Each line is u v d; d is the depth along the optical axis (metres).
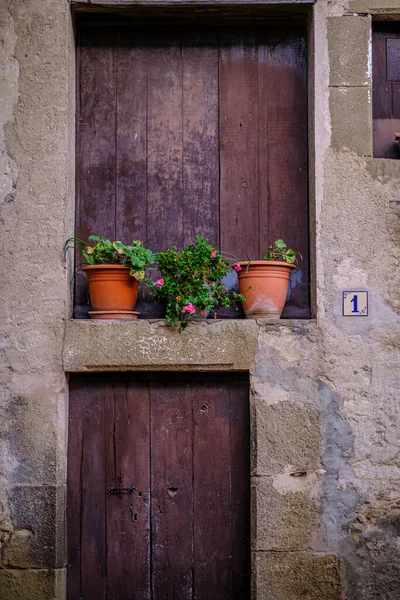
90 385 4.01
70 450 3.98
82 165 4.18
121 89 4.21
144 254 3.84
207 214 4.16
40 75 3.95
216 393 4.00
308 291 4.11
